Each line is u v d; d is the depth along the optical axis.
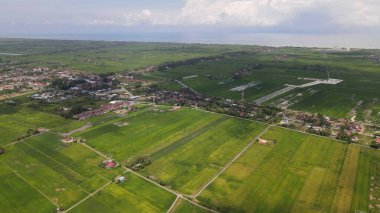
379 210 135.38
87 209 139.62
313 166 173.25
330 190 150.50
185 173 168.00
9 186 158.38
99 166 175.88
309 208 137.62
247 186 155.00
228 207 139.12
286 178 161.50
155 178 163.00
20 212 138.75
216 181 159.75
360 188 151.88
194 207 139.38
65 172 170.62
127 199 146.00
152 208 139.38
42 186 157.75
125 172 169.12
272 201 143.00
